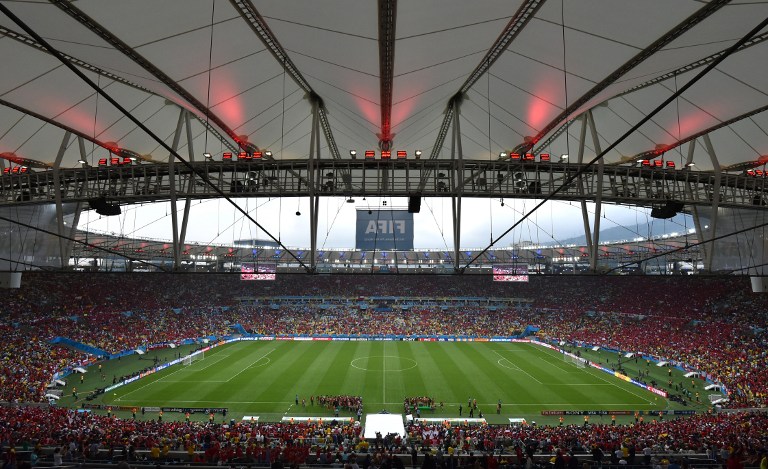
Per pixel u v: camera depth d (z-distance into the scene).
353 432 28.94
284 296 89.81
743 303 63.31
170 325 69.31
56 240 56.22
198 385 43.28
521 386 43.69
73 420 26.92
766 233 49.62
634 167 33.34
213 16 20.83
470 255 98.06
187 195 30.83
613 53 22.66
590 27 20.94
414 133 41.16
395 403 38.25
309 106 36.25
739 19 19.39
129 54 22.61
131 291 76.12
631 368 51.00
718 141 42.53
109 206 32.50
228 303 86.75
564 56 22.03
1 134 38.91
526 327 75.25
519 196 31.25
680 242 72.88
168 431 26.00
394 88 27.64
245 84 28.84
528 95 30.05
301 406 37.00
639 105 33.03
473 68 27.34
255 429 27.48
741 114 30.22
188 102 29.09
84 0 18.17
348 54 23.94
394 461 15.55
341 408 36.50
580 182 32.16
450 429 28.72
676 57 23.45
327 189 30.77
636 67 23.92
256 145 41.09
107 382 43.81
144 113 35.81
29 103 29.80
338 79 28.12
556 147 43.59
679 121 33.12
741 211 52.88
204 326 72.25
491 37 22.97
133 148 42.28
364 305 88.38
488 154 46.41
